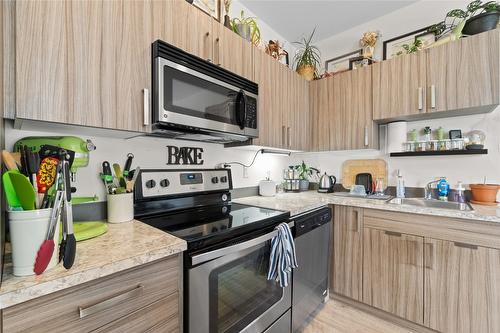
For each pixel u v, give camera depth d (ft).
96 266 1.97
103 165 3.64
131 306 2.22
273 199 6.15
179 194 4.41
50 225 1.94
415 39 6.56
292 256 4.05
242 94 4.44
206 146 5.50
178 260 2.66
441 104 5.27
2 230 1.95
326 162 8.29
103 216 3.73
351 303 6.07
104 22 2.89
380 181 6.94
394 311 5.24
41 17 2.39
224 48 4.58
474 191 5.44
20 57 2.26
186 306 2.70
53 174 2.28
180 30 3.78
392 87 6.01
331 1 6.59
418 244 4.95
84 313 1.90
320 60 8.63
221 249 3.00
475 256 4.31
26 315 1.66
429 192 6.17
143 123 3.27
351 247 5.95
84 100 2.70
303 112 7.18
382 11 7.02
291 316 4.55
